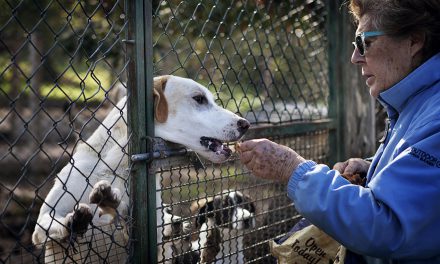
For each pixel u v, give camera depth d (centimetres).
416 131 167
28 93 675
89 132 580
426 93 177
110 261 266
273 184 321
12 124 673
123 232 254
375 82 187
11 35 594
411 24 172
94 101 577
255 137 297
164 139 270
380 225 159
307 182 174
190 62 541
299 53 441
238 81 296
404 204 156
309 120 359
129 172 230
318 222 171
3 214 193
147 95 231
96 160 289
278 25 424
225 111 282
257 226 343
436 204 156
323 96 390
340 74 387
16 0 493
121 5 390
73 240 243
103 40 218
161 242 253
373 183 166
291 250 213
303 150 357
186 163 254
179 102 275
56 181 293
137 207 233
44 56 195
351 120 398
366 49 183
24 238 462
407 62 179
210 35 491
